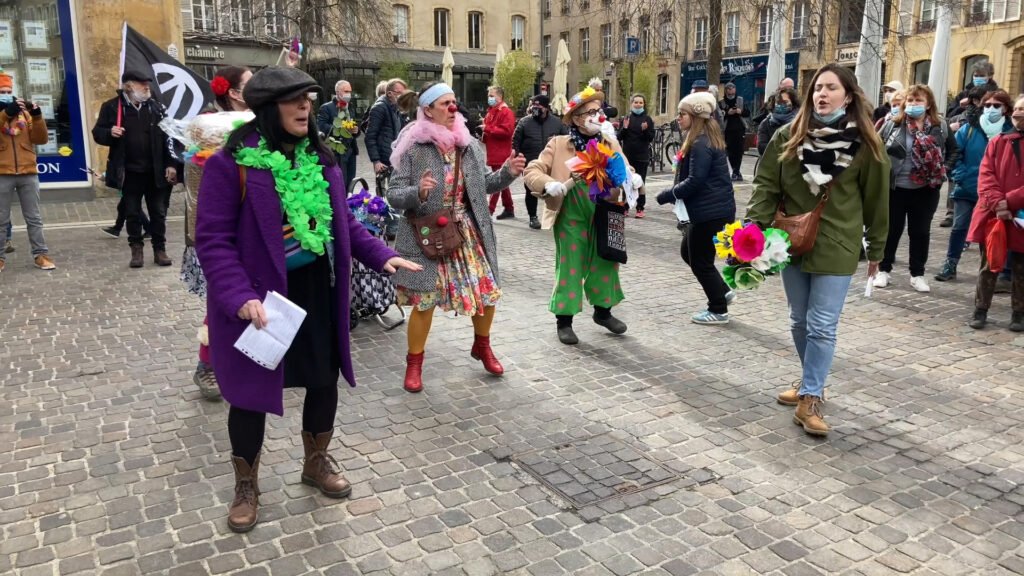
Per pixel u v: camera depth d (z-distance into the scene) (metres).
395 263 3.28
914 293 7.08
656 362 5.27
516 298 6.92
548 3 47.16
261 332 2.87
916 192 6.95
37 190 7.83
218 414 4.36
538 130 10.11
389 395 4.67
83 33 12.56
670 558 3.00
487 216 4.73
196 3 31.38
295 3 20.41
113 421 4.27
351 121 10.87
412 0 40.44
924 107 6.86
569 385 4.84
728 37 35.88
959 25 29.39
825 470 3.73
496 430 4.18
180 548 3.06
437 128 4.49
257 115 3.01
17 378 4.90
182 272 4.46
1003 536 3.16
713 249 5.98
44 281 7.40
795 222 4.02
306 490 3.52
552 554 3.03
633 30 19.91
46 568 2.92
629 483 3.59
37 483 3.58
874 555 3.02
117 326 5.99
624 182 5.29
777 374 5.04
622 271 8.03
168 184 7.88
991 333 5.90
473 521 3.27
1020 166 5.65
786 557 3.01
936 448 3.97
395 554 3.03
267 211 2.96
